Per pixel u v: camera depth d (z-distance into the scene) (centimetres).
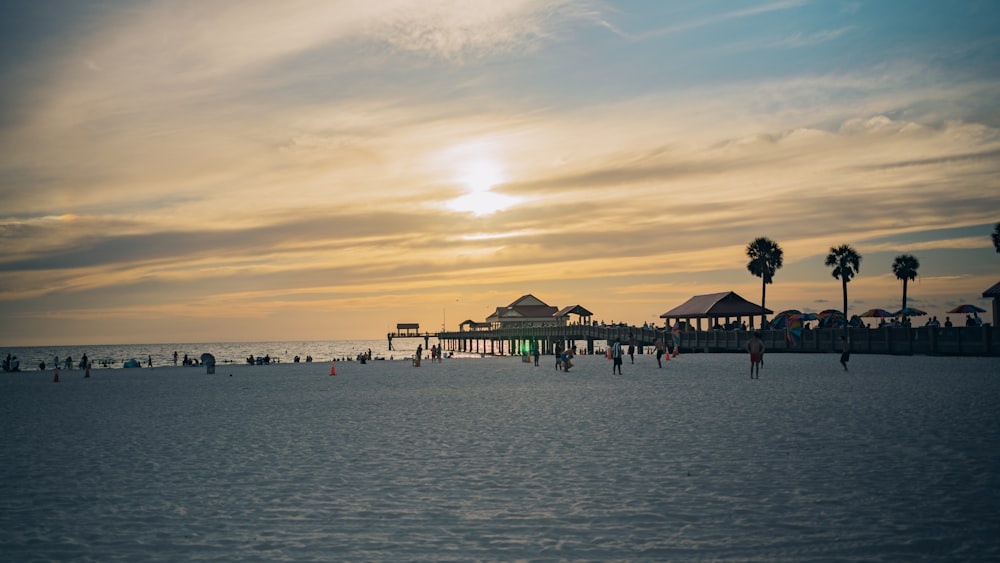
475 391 3800
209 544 1020
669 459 1571
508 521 1105
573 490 1297
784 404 2606
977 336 4856
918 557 902
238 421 2589
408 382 4828
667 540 995
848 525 1038
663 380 4106
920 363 4712
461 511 1170
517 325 15562
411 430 2208
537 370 6034
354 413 2795
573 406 2817
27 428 2497
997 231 5897
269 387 4656
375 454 1750
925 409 2298
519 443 1872
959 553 912
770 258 9350
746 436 1872
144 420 2695
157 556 974
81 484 1452
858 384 3316
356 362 10112
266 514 1177
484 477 1433
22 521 1161
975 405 2358
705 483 1325
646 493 1260
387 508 1199
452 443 1905
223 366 9369
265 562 938
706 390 3331
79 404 3544
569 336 10100
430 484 1377
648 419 2308
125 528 1111
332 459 1689
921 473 1355
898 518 1066
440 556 948
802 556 917
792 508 1136
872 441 1725
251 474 1521
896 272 10069
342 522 1120
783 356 6444
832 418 2169
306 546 1002
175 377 6425
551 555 943
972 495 1185
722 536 1006
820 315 6606
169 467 1631
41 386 5331
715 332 7425
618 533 1031
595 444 1816
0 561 962
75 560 962
